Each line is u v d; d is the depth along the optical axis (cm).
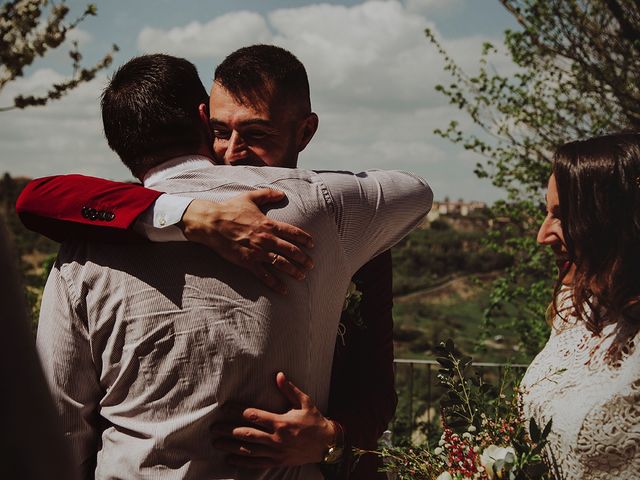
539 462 129
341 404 147
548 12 611
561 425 131
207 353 126
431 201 152
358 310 150
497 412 148
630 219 132
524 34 626
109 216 129
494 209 681
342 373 150
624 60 594
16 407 39
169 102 143
